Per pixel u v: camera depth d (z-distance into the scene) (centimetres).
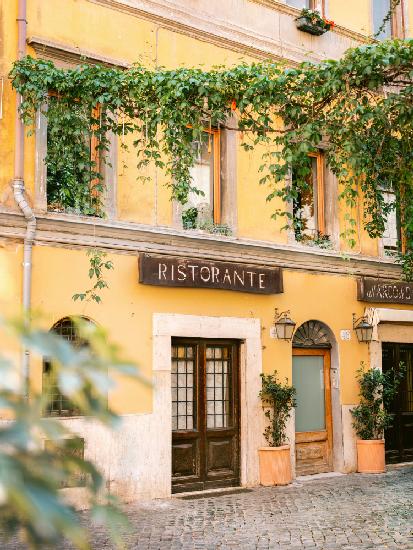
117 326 1082
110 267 1022
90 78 961
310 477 1294
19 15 1019
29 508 103
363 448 1352
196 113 917
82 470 132
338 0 1488
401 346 1520
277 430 1215
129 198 1120
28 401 130
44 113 991
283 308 1296
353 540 809
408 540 810
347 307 1407
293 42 1384
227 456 1198
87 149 1032
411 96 852
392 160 966
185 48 1215
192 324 1159
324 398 1375
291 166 907
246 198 1269
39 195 1023
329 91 855
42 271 1016
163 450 1088
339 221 1411
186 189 943
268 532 851
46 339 130
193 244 1178
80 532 109
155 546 779
